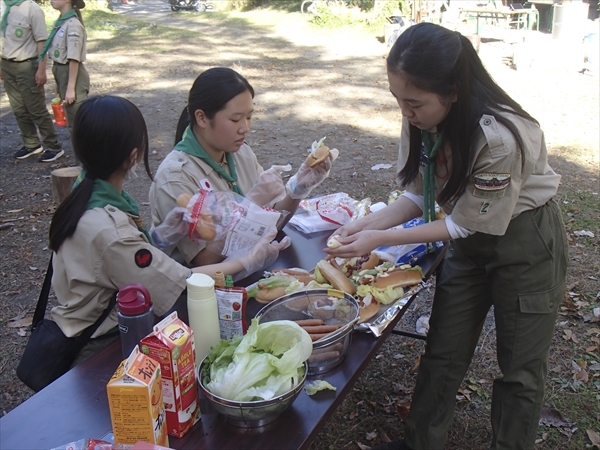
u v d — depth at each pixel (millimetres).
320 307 1675
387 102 8625
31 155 6332
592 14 13055
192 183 2127
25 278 4035
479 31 12047
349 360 1606
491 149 1667
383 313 1764
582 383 3014
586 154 6262
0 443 1324
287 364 1335
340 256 1886
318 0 15930
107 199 1794
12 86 5930
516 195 1753
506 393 2076
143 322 1437
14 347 3309
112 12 19594
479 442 2691
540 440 2660
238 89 2027
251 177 2486
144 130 1797
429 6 12438
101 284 1778
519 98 8297
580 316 3553
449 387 2254
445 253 2383
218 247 2023
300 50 12719
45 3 16594
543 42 11164
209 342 1499
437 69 1583
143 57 12000
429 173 1981
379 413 2881
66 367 1851
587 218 4789
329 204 2604
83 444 1256
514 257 1923
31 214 4980
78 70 5656
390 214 2164
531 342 1999
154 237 2027
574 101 8148
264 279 1921
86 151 1728
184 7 21125
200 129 2133
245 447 1302
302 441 1317
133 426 1213
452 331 2184
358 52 12305
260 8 20172
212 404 1345
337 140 6926
